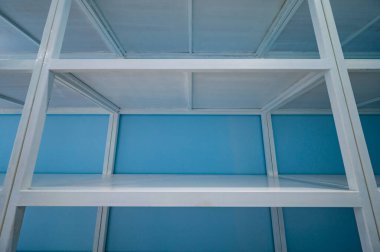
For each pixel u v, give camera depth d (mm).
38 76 426
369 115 981
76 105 926
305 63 433
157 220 874
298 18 725
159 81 583
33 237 851
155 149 950
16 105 905
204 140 960
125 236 860
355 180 386
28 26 753
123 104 876
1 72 454
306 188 422
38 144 409
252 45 904
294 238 858
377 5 658
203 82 599
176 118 978
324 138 962
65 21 489
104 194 376
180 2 652
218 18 725
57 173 918
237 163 938
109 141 938
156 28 782
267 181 617
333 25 457
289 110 954
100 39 842
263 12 696
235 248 857
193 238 863
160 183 541
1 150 944
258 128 972
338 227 868
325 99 777
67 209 880
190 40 862
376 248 355
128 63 432
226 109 955
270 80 576
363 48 915
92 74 521
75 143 950
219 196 381
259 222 876
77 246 852
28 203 369
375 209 372
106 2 646
